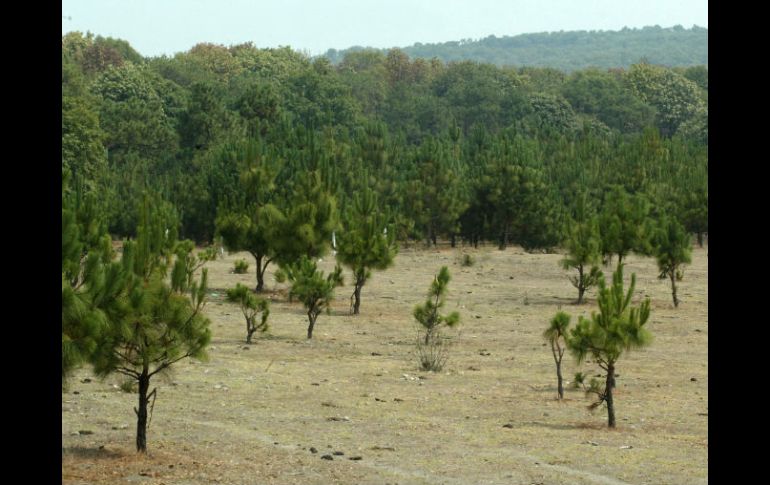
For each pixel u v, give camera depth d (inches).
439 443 597.0
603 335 660.1
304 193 1473.9
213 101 3221.0
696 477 515.2
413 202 2399.1
